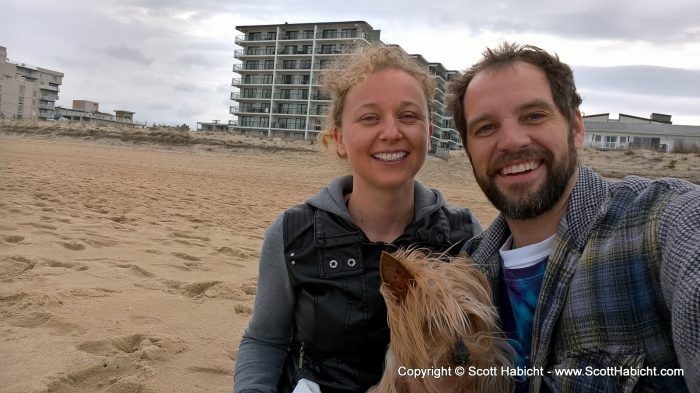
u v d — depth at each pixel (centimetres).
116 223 256
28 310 132
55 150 908
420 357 63
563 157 60
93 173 535
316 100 2578
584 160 807
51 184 399
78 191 372
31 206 285
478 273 68
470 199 500
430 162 810
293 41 2694
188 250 211
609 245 54
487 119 62
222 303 152
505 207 62
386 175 75
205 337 126
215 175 630
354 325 72
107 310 137
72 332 121
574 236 58
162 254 201
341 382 73
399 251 71
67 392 95
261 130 2712
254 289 165
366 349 73
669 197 52
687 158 776
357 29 2580
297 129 2617
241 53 2848
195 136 1203
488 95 62
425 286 64
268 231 80
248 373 76
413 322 63
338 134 84
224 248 219
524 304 64
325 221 76
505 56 63
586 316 54
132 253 198
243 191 472
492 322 65
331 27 2650
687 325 42
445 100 73
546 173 60
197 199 387
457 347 62
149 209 316
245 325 137
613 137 1795
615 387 51
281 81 2733
